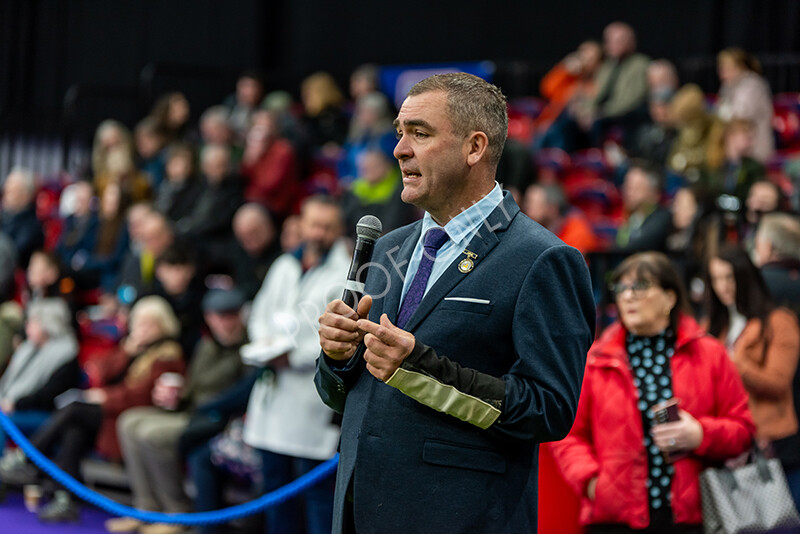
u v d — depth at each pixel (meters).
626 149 12.45
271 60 19.30
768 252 6.22
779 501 4.89
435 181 3.28
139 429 8.19
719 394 5.00
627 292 5.06
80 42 20.25
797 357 5.60
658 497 4.92
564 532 5.93
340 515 3.32
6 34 20.00
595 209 11.63
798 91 13.53
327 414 7.12
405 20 17.94
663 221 8.58
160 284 9.51
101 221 12.45
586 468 5.02
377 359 3.06
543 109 14.16
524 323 3.15
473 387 3.06
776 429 5.54
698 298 6.84
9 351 10.32
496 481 3.20
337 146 14.41
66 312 9.69
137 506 8.36
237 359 8.22
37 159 17.03
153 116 14.23
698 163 10.61
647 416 4.99
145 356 8.77
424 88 3.30
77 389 9.50
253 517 7.80
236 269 10.09
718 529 4.84
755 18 14.29
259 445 7.23
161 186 13.15
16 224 12.63
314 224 7.45
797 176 10.23
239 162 13.20
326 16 18.73
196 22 19.53
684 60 13.99
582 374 3.23
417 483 3.17
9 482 9.26
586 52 13.25
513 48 16.94
